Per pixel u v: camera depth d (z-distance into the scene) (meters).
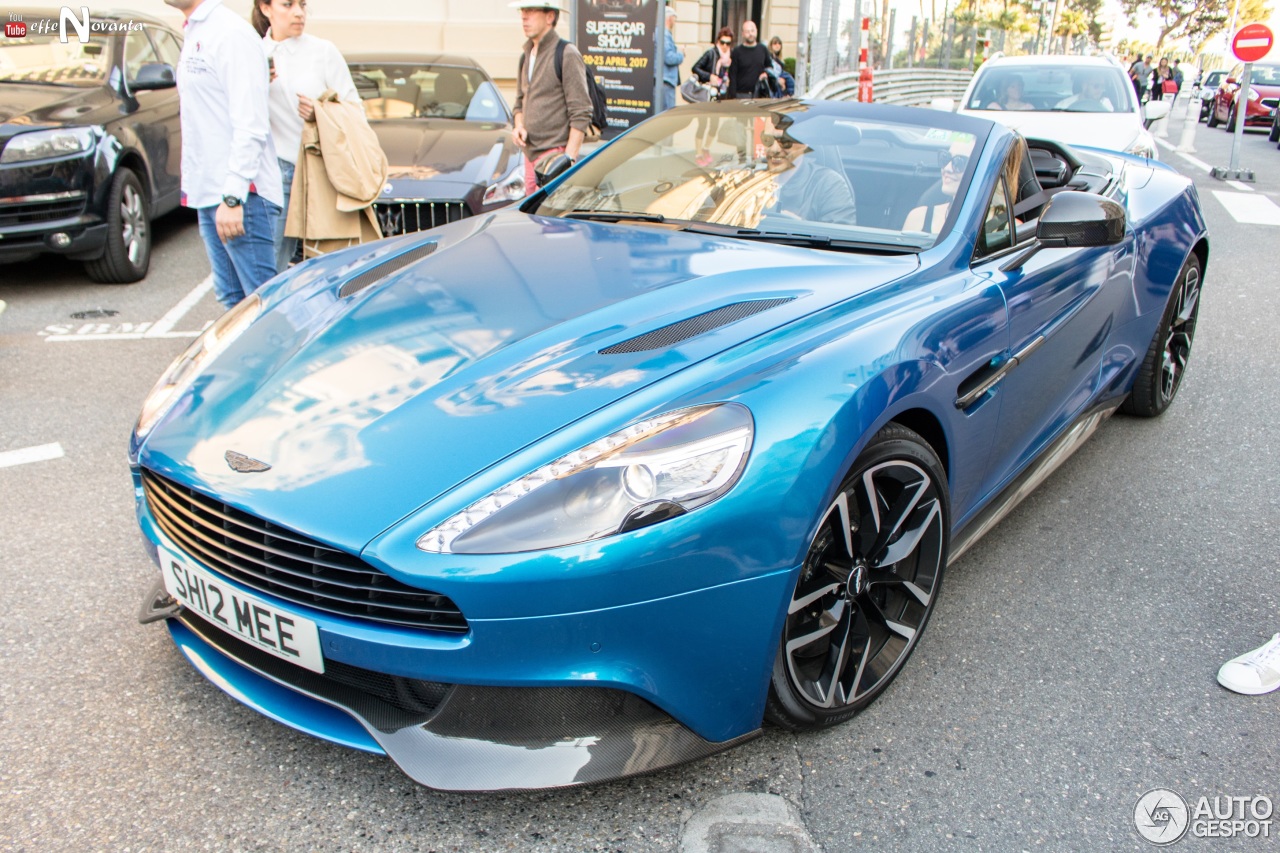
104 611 2.50
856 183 2.78
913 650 2.28
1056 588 2.79
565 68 5.75
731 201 2.82
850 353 1.99
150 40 6.78
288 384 2.03
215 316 5.20
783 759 2.04
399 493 1.71
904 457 2.08
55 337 4.79
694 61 14.73
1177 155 15.52
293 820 1.84
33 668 2.26
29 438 3.59
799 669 2.01
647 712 1.81
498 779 1.73
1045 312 2.71
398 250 2.73
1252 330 5.42
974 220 2.63
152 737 2.05
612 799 1.91
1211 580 2.86
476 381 1.94
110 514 3.02
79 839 1.77
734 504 1.72
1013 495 2.83
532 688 1.72
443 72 6.71
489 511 1.66
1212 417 4.15
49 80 5.89
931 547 2.26
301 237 4.44
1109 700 2.29
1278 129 18.84
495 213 3.10
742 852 1.79
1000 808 1.93
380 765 1.99
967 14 24.83
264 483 1.78
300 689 1.88
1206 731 2.20
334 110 4.27
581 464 1.70
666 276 2.35
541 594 1.63
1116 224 2.56
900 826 1.88
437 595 1.66
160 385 2.29
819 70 13.27
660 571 1.68
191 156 4.09
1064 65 8.41
